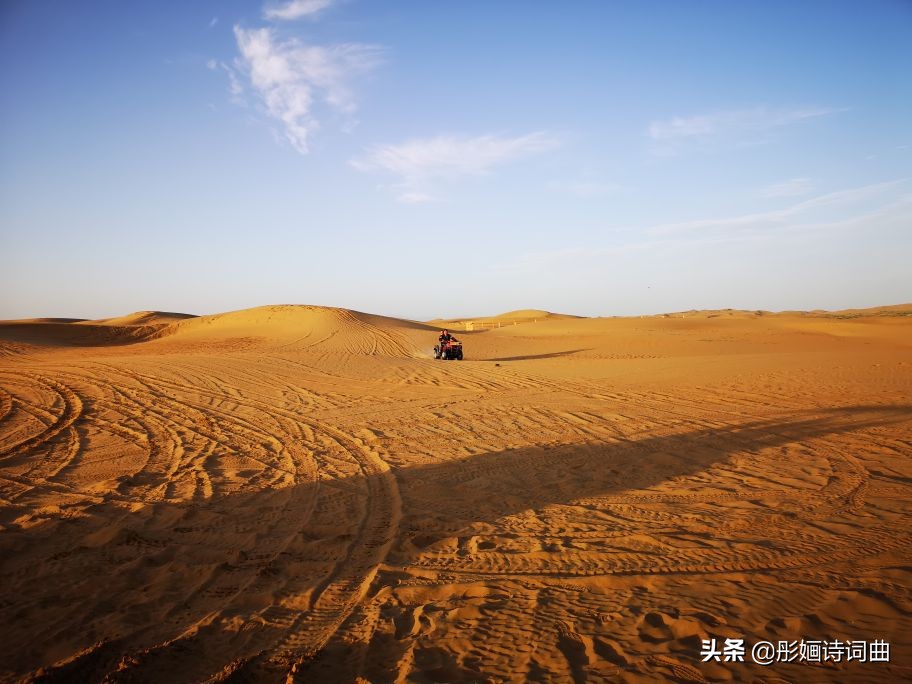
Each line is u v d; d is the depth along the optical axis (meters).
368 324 56.16
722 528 6.60
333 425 13.72
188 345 46.28
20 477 9.27
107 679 3.79
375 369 27.20
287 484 8.91
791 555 5.75
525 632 4.41
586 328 66.31
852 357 28.77
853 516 6.88
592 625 4.49
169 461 10.34
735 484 8.41
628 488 8.39
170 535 6.73
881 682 3.60
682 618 4.50
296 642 4.37
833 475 8.76
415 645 4.22
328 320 55.25
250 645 4.34
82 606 5.00
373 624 4.62
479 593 5.18
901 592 4.82
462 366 29.16
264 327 55.69
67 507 7.71
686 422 13.32
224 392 19.06
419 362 31.39
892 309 107.06
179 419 14.41
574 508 7.56
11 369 26.50
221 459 10.51
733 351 38.06
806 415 13.70
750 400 16.20
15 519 7.26
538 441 11.77
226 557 6.08
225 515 7.44
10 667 4.06
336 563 5.96
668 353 37.66
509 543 6.39
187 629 4.58
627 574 5.44
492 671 3.88
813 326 61.91
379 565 5.86
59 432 12.85
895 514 6.90
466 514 7.46
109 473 9.52
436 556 6.09
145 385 20.45
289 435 12.60
